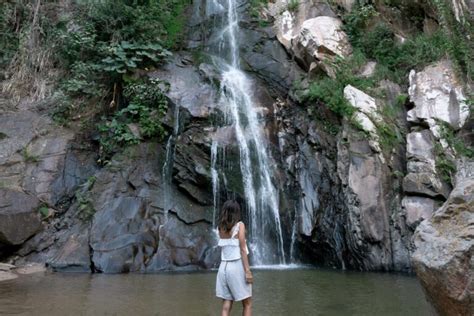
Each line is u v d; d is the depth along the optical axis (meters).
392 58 12.90
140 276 9.16
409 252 9.68
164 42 15.26
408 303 6.46
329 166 11.47
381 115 11.30
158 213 11.05
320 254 11.19
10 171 11.63
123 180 11.55
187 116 12.62
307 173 11.73
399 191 10.29
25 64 14.65
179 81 13.69
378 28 13.43
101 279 8.72
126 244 10.17
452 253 4.05
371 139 10.76
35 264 10.09
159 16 15.84
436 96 11.05
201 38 16.05
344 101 11.56
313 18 14.33
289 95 13.46
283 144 12.82
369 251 10.09
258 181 12.08
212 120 12.66
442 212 4.59
